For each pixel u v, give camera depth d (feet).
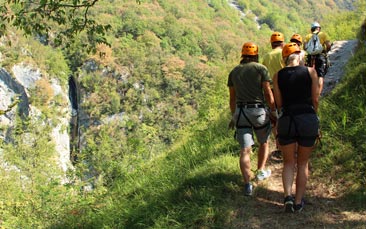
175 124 357.61
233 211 16.39
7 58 357.20
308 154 15.52
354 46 39.68
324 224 14.78
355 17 61.31
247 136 17.31
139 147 31.32
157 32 493.77
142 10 525.34
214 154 23.98
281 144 15.64
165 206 18.35
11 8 26.61
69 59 416.87
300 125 15.12
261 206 16.66
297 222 15.14
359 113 21.89
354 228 14.26
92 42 27.66
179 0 621.72
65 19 26.21
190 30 512.22
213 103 42.50
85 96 401.29
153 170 26.81
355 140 20.13
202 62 472.44
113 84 400.06
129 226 19.01
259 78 17.11
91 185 29.94
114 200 24.35
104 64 406.21
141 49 440.04
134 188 24.40
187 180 19.99
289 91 15.39
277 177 19.51
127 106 386.52
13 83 353.31
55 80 385.91
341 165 18.81
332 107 24.11
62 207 27.27
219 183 18.74
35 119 104.58
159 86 397.39
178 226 16.34
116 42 440.45
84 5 26.32
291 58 16.02
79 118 397.60
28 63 367.25
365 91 24.09
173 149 33.47
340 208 15.83
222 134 27.50
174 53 472.85
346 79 27.71
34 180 59.47
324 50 27.63
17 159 75.31
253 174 19.61
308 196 17.08
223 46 529.86
